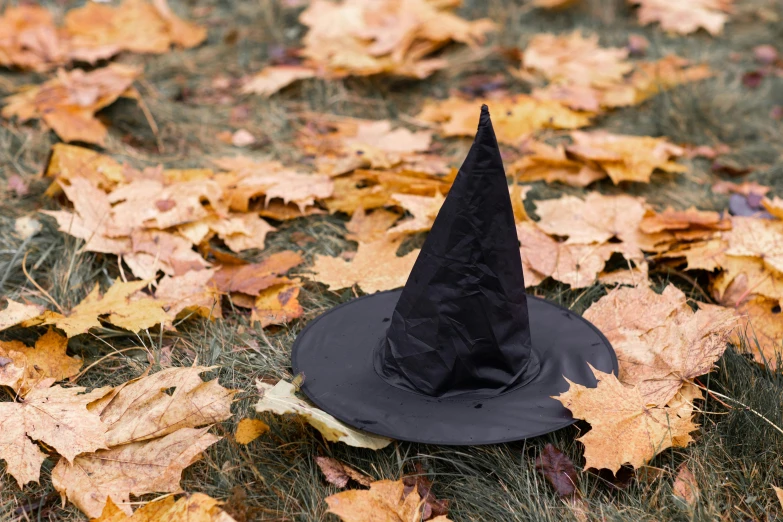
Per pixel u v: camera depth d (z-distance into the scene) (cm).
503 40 386
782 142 307
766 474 157
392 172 272
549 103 320
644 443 156
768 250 218
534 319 191
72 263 215
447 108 325
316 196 257
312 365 174
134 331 188
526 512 152
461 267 156
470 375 164
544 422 157
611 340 189
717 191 275
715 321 184
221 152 303
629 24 411
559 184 281
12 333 196
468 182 151
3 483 155
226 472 155
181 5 421
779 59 369
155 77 353
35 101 298
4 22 355
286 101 342
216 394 162
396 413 159
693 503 150
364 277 217
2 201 254
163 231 236
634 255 226
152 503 143
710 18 392
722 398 176
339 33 369
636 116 329
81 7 413
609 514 149
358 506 143
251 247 239
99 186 257
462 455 163
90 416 159
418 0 386
